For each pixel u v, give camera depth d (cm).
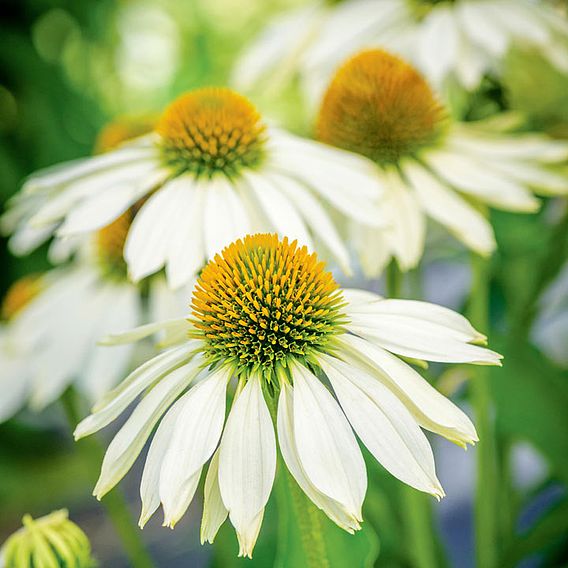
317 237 61
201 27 165
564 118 68
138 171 61
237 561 64
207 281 55
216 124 61
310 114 70
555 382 66
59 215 60
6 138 113
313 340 54
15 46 112
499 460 68
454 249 77
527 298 67
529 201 62
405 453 52
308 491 51
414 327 54
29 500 112
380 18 69
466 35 66
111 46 130
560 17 66
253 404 53
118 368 66
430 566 64
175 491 51
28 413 111
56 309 68
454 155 63
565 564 67
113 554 103
